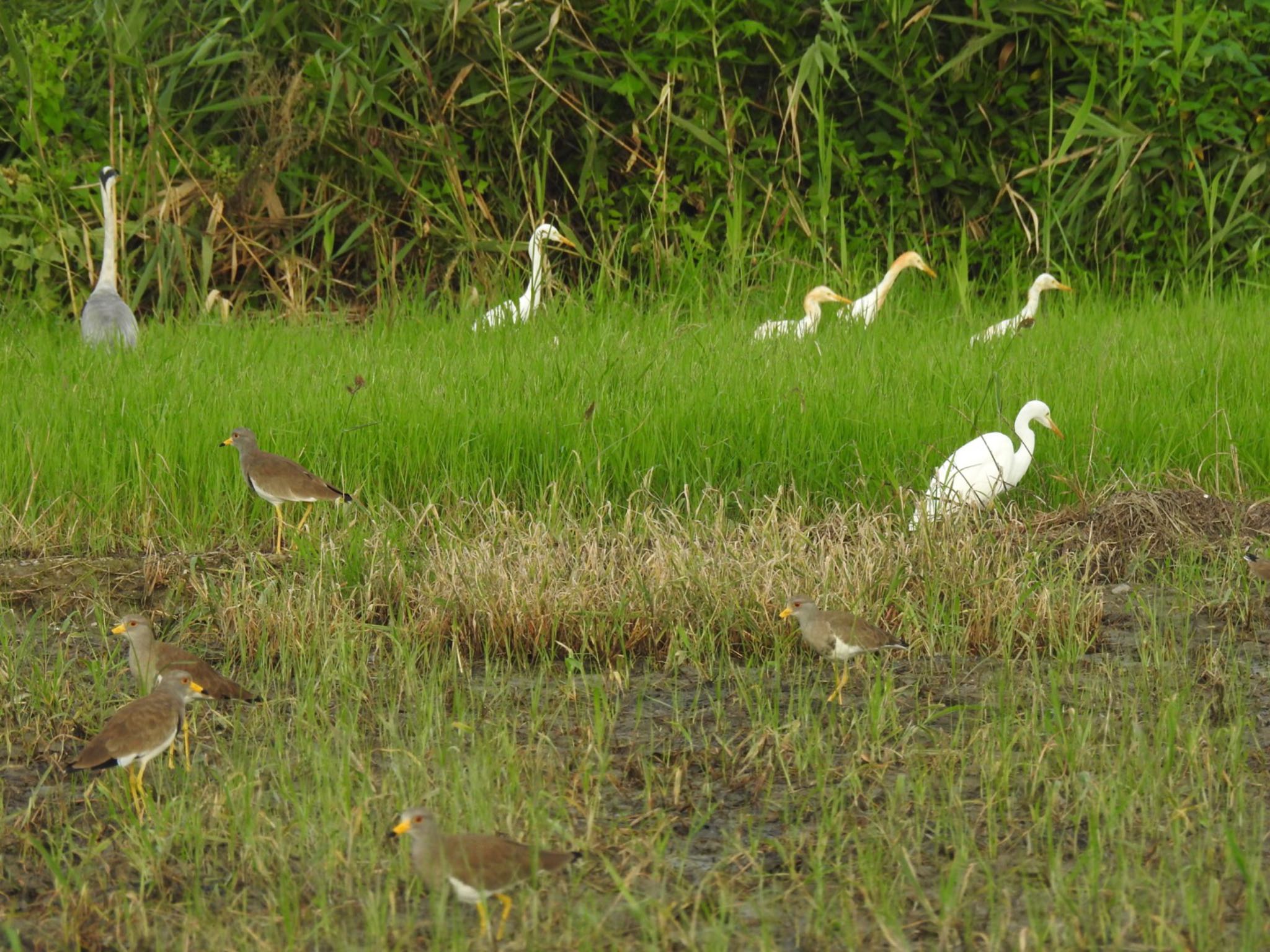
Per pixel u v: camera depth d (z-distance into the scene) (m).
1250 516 13.48
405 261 25.19
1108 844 7.75
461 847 6.82
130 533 13.23
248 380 16.06
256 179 24.28
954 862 7.33
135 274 24.17
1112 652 10.95
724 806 8.40
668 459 13.91
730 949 6.86
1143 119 24.62
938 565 11.79
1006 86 25.45
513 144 25.08
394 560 12.01
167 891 7.41
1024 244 25.23
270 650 10.83
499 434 14.31
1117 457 14.70
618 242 24.08
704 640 10.98
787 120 25.48
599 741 9.09
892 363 16.88
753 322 21.55
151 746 8.10
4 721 9.59
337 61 22.92
